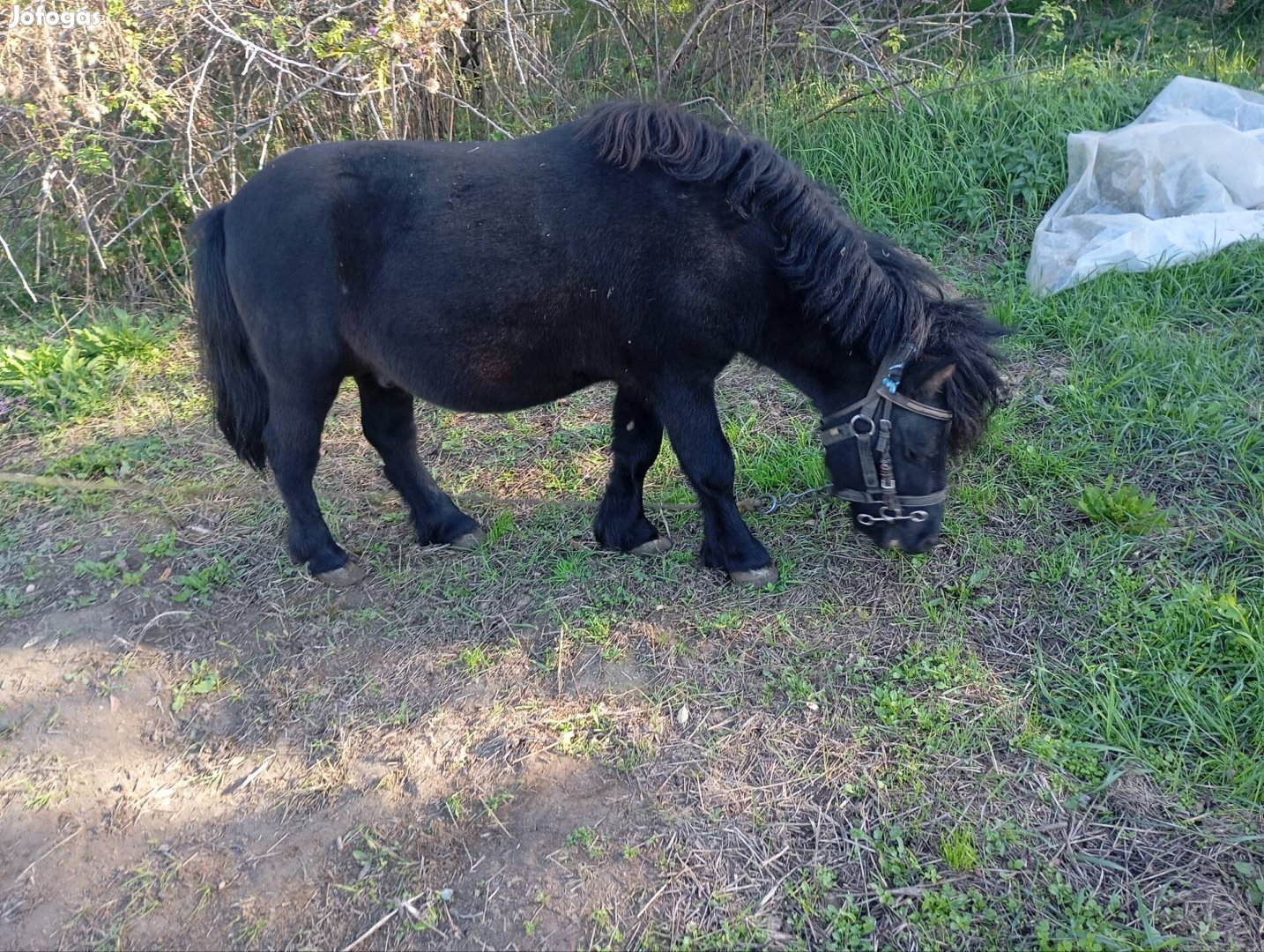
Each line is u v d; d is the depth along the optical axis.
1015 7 7.39
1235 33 7.04
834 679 2.73
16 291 5.43
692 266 2.68
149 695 2.91
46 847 2.49
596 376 3.00
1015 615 2.88
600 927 2.18
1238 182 4.72
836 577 3.11
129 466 4.04
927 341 2.64
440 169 2.80
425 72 5.13
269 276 2.86
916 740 2.52
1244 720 2.49
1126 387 3.81
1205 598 2.71
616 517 3.30
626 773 2.52
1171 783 2.36
